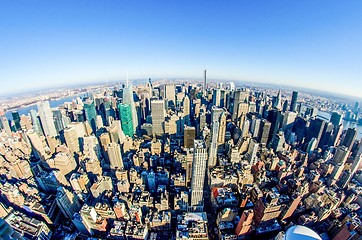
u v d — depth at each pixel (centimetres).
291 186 17312
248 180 18388
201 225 13400
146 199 15612
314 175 18512
